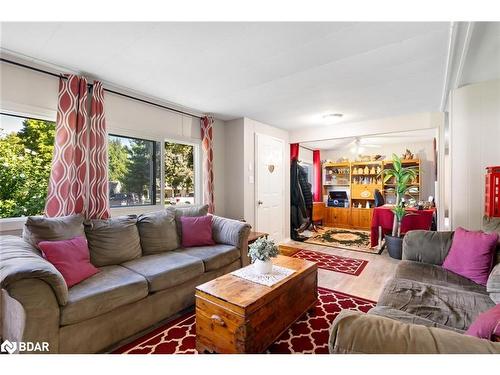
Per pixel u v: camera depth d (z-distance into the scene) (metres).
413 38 1.86
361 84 2.74
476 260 1.89
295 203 5.30
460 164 2.71
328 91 2.95
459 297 1.60
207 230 3.04
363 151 6.98
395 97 3.14
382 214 4.34
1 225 2.15
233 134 4.21
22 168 2.33
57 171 2.28
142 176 3.22
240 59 2.20
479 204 2.62
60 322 1.54
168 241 2.80
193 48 2.01
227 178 4.29
